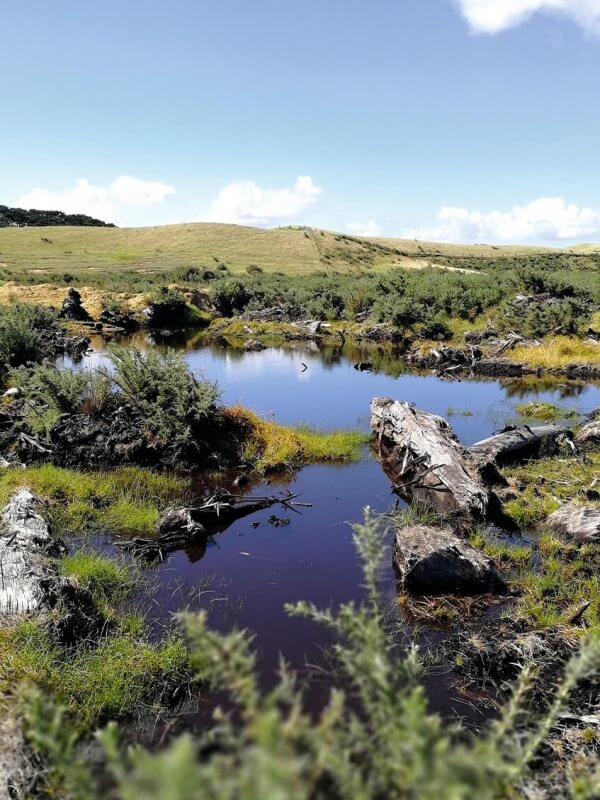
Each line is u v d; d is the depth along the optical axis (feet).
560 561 23.86
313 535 26.91
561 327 78.13
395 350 85.46
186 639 17.97
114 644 17.52
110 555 23.95
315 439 40.29
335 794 5.00
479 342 80.28
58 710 5.89
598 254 318.86
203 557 24.64
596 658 7.71
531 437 36.58
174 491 31.65
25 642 15.93
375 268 274.57
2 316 66.13
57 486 29.35
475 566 21.74
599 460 35.19
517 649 17.62
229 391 58.70
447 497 29.78
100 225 461.37
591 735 13.61
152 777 3.68
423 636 19.20
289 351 86.43
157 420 35.70
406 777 4.97
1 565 18.95
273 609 20.47
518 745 7.66
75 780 5.41
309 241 326.03
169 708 15.61
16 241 299.79
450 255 353.10
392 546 24.97
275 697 5.08
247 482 33.88
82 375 38.11
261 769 3.69
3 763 11.55
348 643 16.71
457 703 15.92
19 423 35.65
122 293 124.88
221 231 337.72
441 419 39.37
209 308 125.18
